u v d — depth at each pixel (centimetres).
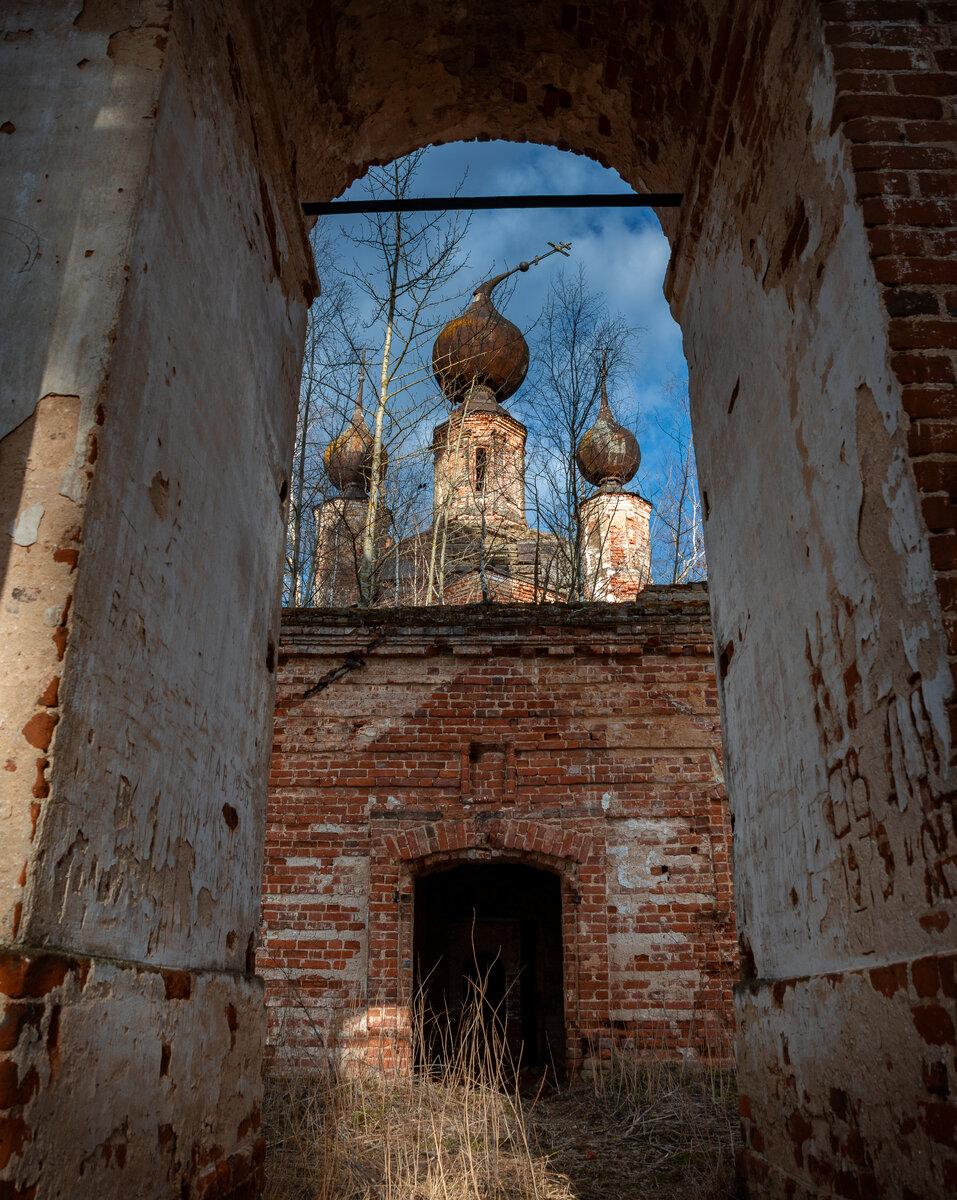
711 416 448
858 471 271
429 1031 1149
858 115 280
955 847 216
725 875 819
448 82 523
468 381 2458
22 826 198
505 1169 503
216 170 330
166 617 275
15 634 212
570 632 884
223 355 336
